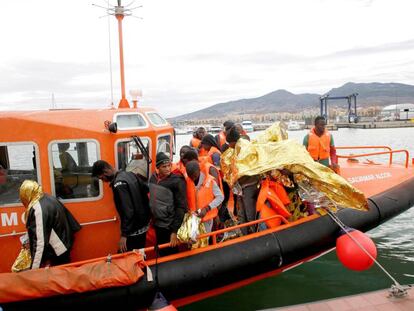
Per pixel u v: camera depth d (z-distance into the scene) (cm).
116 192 391
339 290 589
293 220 525
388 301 417
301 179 501
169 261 416
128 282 378
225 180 523
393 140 3694
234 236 514
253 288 610
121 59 521
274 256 452
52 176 408
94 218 428
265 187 487
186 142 3903
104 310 380
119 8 516
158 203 397
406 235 827
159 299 379
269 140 550
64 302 368
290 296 581
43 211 368
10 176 404
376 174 664
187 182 439
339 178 468
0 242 407
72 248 423
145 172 432
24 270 380
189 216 411
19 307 361
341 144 3400
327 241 491
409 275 626
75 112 425
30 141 400
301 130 9119
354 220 539
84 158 421
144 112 465
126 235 394
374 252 450
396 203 599
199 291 421
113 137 425
